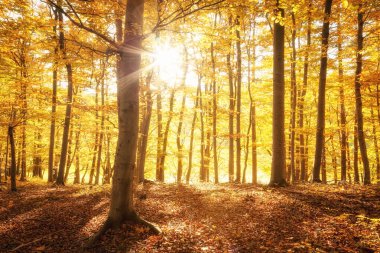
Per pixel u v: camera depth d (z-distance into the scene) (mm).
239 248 6188
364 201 8805
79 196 13102
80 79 17156
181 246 6500
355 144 20797
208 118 23969
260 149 27219
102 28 10023
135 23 7496
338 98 20016
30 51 14648
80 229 8227
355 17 14375
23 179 23406
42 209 10594
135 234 7191
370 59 16719
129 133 7555
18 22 9344
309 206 8648
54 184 17469
